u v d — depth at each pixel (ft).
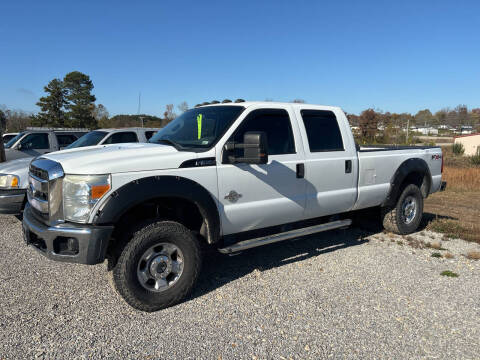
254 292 12.71
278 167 13.76
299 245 17.92
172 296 11.51
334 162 15.58
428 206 31.35
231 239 13.32
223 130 12.77
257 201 13.34
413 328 10.50
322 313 11.29
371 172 17.16
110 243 11.44
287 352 9.32
